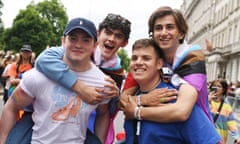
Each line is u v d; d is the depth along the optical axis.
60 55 2.52
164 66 2.79
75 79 2.46
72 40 2.46
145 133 2.64
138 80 2.73
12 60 9.44
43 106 2.47
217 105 5.23
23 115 2.67
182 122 2.55
